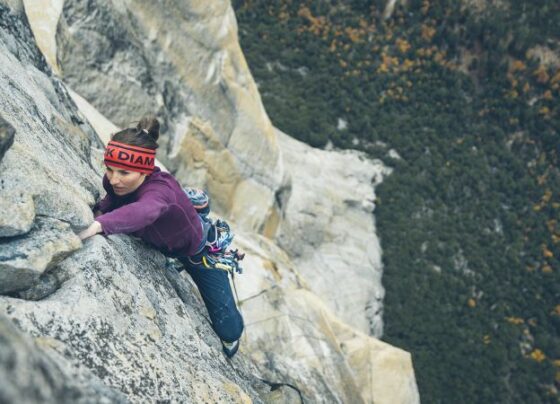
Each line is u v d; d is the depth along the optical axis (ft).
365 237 95.76
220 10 35.78
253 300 20.90
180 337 8.86
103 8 28.02
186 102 34.53
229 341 10.82
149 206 7.61
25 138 8.23
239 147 39.19
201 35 34.68
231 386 9.03
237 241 24.67
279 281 24.34
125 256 8.57
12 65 11.51
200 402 7.80
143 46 31.12
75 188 8.38
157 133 7.73
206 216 9.60
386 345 29.12
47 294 6.90
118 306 7.50
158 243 8.80
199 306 11.35
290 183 46.29
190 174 35.73
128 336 7.35
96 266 7.46
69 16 26.58
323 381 19.43
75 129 13.15
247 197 41.01
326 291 78.59
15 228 6.50
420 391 99.81
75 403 3.77
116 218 7.45
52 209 7.25
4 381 2.87
